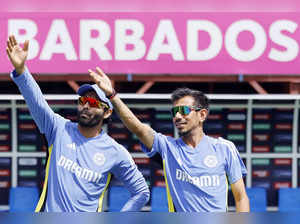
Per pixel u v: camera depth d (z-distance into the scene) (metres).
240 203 12.12
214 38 20.59
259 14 20.53
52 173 11.83
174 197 11.90
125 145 26.11
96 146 12.16
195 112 12.00
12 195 25.30
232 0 21.48
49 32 20.47
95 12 20.45
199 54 20.66
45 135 12.29
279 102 25.95
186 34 20.58
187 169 11.80
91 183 11.91
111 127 26.05
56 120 12.34
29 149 26.14
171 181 11.98
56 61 20.56
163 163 12.13
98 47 20.53
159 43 20.59
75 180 11.76
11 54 11.41
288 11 20.91
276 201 26.47
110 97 11.44
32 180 26.23
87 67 20.59
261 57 20.67
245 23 20.58
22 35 20.45
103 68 20.59
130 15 20.48
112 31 20.50
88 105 11.91
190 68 20.67
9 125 26.02
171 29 20.53
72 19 20.45
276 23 20.59
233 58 20.66
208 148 12.03
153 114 25.92
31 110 11.95
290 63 20.70
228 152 12.07
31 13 20.41
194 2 21.48
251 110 26.03
